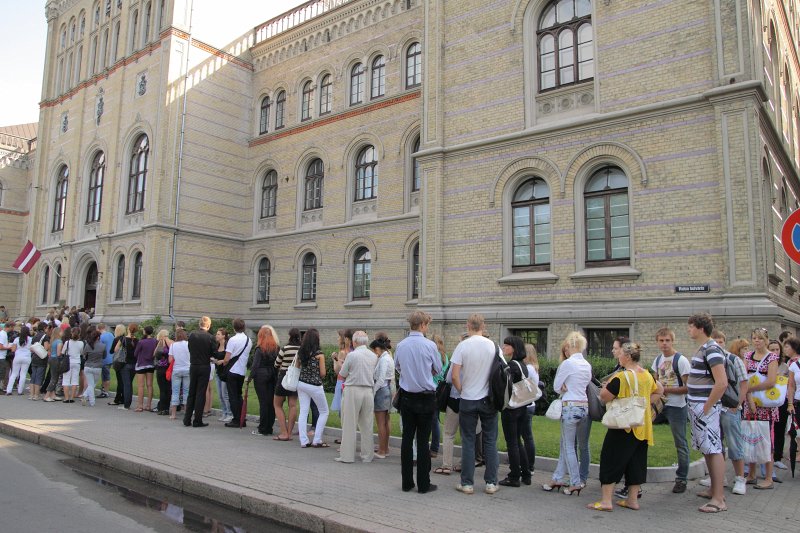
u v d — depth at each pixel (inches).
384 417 394.9
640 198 570.9
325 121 1093.1
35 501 289.4
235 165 1215.6
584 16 634.2
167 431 467.5
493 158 673.0
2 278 1731.1
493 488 298.7
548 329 610.5
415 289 935.7
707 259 528.1
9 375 732.0
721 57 536.4
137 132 1179.9
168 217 1098.1
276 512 271.9
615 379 272.7
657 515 265.9
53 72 1510.8
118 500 298.7
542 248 636.7
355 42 1067.9
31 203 1497.3
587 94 619.8
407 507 271.1
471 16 713.0
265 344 474.3
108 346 681.0
